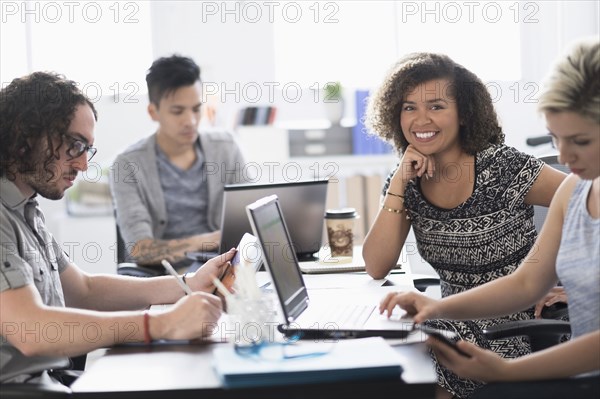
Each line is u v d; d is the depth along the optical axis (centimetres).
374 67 505
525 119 507
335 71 507
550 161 312
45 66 490
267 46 498
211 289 262
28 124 226
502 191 281
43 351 206
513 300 240
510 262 282
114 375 183
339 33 503
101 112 498
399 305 229
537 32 500
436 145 282
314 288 277
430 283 329
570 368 196
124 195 386
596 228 213
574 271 217
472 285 285
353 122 509
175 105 385
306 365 175
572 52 198
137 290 268
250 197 313
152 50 493
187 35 491
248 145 495
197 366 189
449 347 198
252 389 170
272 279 211
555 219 239
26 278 212
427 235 289
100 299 269
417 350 195
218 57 495
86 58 493
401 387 169
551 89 197
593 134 195
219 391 171
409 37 501
